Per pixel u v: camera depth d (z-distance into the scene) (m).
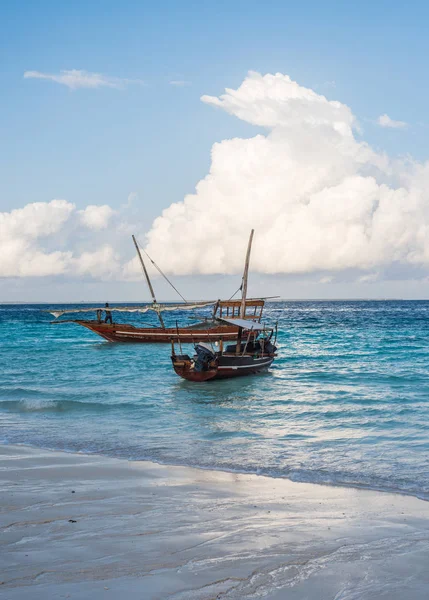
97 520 8.45
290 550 7.31
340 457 13.34
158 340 53.97
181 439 15.52
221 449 14.24
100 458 13.15
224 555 7.10
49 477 11.25
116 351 47.38
